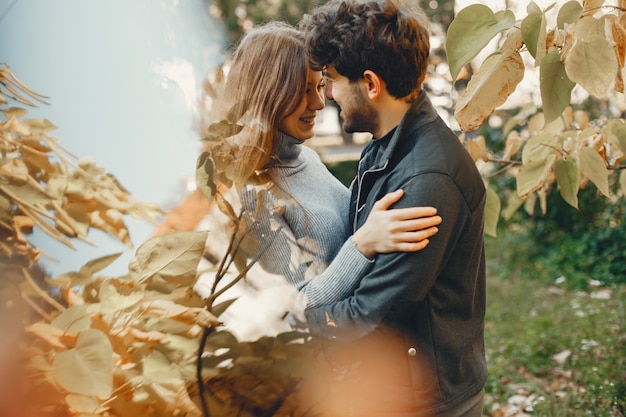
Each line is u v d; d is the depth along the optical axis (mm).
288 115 1862
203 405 1219
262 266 1617
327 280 1655
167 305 1223
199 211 1511
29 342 1132
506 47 1655
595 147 2094
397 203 1619
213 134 1521
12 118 1326
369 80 1671
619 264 6168
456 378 1665
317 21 1722
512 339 4641
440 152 1619
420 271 1560
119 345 1188
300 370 1287
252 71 1851
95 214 1358
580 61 1532
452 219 1581
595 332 4387
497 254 7391
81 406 1103
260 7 11203
